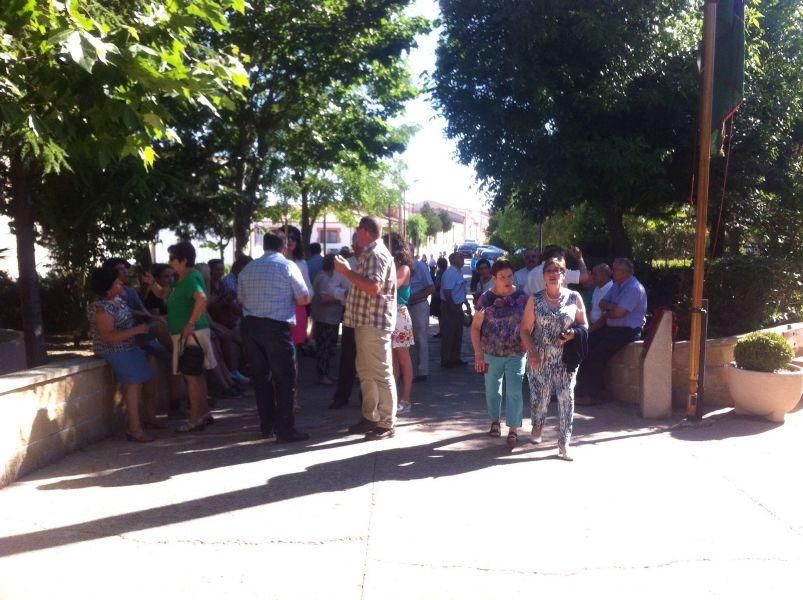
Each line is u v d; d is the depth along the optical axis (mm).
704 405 8430
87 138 5652
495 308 6949
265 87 14328
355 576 4262
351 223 30844
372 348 7148
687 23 13305
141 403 7824
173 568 4371
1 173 10258
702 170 7812
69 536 4828
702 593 4078
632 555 4531
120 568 4371
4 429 5832
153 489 5750
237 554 4555
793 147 15727
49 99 5281
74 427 6820
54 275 16469
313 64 14203
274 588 4125
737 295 10305
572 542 4719
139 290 12945
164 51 5473
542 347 6590
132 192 9859
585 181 13602
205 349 7750
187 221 13547
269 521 5070
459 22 13680
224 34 13203
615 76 12969
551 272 6520
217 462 6488
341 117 15922
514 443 6840
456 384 10547
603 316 8734
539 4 12633
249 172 16031
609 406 8578
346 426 7816
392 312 7207
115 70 4988
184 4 5785
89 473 6176
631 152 12734
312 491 5676
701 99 7855
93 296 14094
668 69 13086
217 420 8250
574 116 13516
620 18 12789
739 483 5809
